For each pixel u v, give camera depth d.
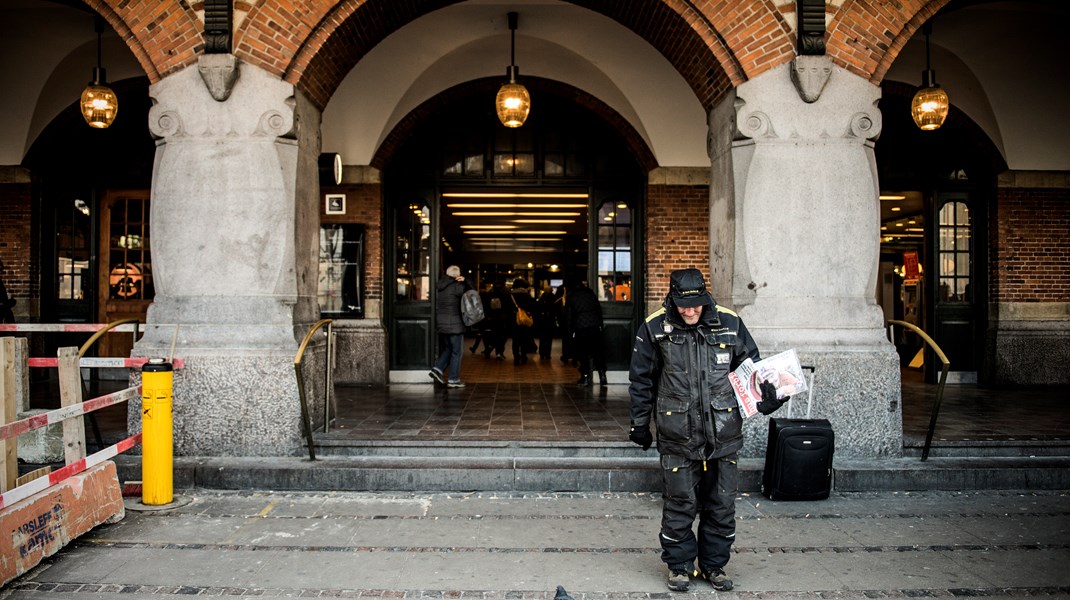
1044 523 4.97
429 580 3.93
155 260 6.30
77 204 10.57
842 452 6.13
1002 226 10.41
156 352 6.04
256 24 6.22
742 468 5.74
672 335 3.67
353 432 6.50
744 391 3.68
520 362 14.07
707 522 3.78
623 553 4.36
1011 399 8.99
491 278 23.95
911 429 6.87
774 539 4.61
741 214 6.46
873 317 6.34
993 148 10.31
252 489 5.67
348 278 10.24
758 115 6.35
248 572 4.03
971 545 4.50
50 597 3.68
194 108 6.23
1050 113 10.09
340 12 6.32
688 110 9.95
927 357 10.78
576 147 10.73
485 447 6.06
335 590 3.80
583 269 22.14
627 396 9.02
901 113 10.68
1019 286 10.42
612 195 10.73
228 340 6.10
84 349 5.84
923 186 10.69
